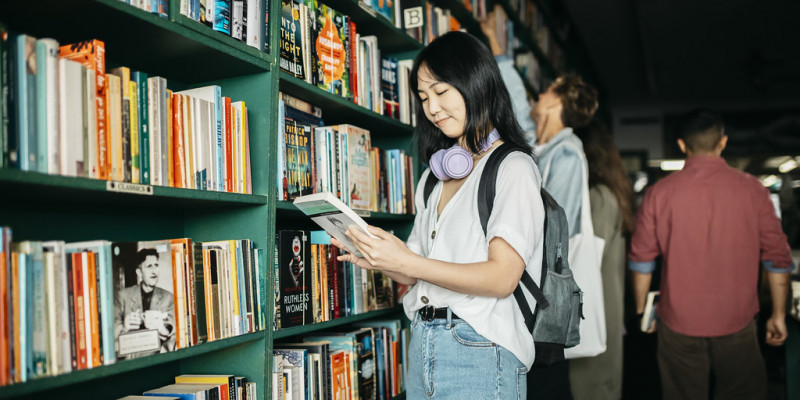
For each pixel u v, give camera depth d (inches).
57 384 43.5
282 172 69.2
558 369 79.5
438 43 62.9
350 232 55.0
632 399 159.3
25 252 43.2
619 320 115.2
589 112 112.4
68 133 45.7
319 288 74.6
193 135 59.1
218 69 67.1
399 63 100.0
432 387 59.1
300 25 74.0
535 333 62.2
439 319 59.7
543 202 65.1
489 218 58.4
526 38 179.5
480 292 54.9
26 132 43.3
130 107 51.9
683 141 113.5
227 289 61.4
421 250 68.8
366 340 83.7
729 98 437.7
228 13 62.2
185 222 71.9
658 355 115.5
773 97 429.4
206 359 68.1
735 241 105.7
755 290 106.9
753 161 430.6
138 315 50.7
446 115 62.8
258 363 65.0
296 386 69.0
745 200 106.3
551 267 64.8
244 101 68.9
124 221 65.5
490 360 57.0
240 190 64.9
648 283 119.0
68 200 55.0
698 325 106.7
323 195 54.2
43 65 44.7
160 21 53.5
